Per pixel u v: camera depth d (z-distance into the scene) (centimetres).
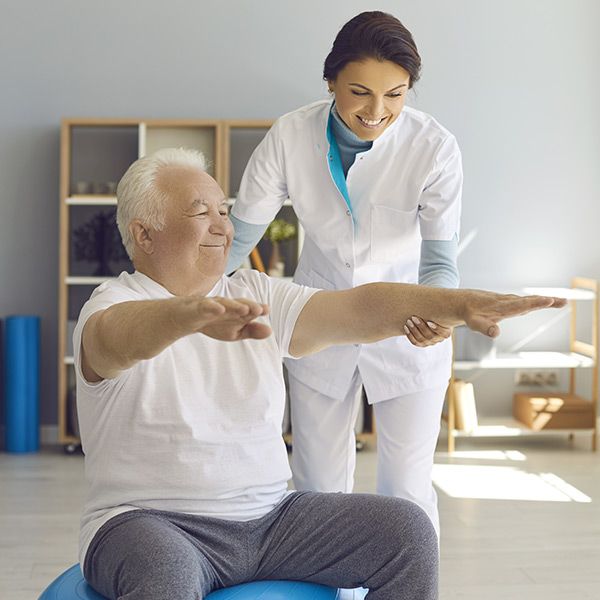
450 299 174
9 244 539
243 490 179
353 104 228
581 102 559
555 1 554
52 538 371
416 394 256
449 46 551
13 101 535
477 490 442
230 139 544
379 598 179
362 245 257
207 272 189
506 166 557
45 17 534
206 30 540
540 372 567
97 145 540
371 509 180
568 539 372
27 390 518
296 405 265
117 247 532
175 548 162
